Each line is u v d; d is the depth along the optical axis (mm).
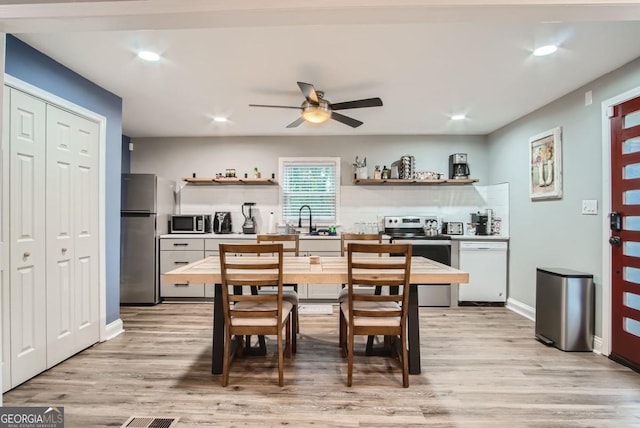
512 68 2656
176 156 5000
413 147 4914
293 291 2926
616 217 2586
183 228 4629
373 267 2115
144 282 4230
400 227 4730
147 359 2617
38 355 2332
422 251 4250
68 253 2604
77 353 2707
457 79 2881
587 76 2789
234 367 2469
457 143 4902
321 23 1535
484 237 4250
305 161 4969
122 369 2441
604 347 2691
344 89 3109
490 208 4766
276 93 3213
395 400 2039
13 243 2139
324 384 2223
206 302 4398
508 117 3996
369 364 2520
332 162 4953
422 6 1392
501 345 2924
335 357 2648
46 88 2408
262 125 4375
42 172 2361
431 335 3168
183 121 4176
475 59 2506
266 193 4988
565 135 3217
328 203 4965
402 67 2650
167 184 4637
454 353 2746
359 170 4719
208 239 4383
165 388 2172
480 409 1954
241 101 3443
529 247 3809
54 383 2229
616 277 2609
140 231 4246
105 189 3045
